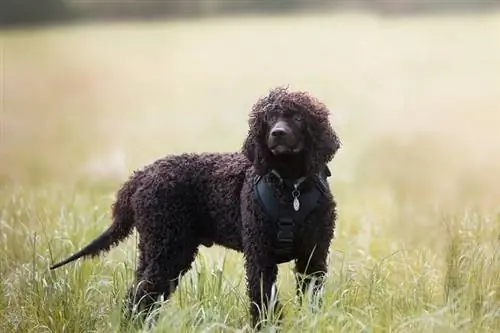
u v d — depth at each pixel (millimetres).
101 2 58188
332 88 30109
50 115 27453
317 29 49812
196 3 61438
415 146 19250
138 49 44000
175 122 25266
